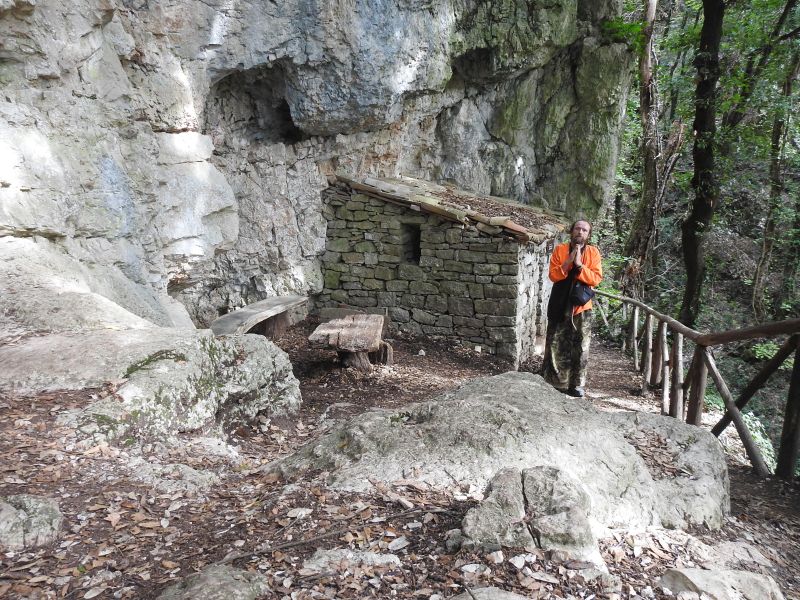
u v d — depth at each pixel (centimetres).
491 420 309
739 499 390
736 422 470
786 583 269
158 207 631
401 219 907
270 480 302
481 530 224
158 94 629
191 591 194
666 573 231
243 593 196
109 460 306
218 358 427
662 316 667
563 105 1197
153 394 354
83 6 527
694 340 526
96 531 249
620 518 276
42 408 330
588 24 1149
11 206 465
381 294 938
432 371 777
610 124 1189
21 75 483
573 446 299
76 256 518
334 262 958
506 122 1185
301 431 477
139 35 607
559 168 1231
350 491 269
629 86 1208
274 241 888
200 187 688
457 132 1152
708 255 1570
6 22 461
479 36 1020
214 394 400
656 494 296
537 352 1021
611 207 1770
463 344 895
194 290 839
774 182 1348
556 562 217
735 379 1263
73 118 523
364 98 841
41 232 489
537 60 1090
